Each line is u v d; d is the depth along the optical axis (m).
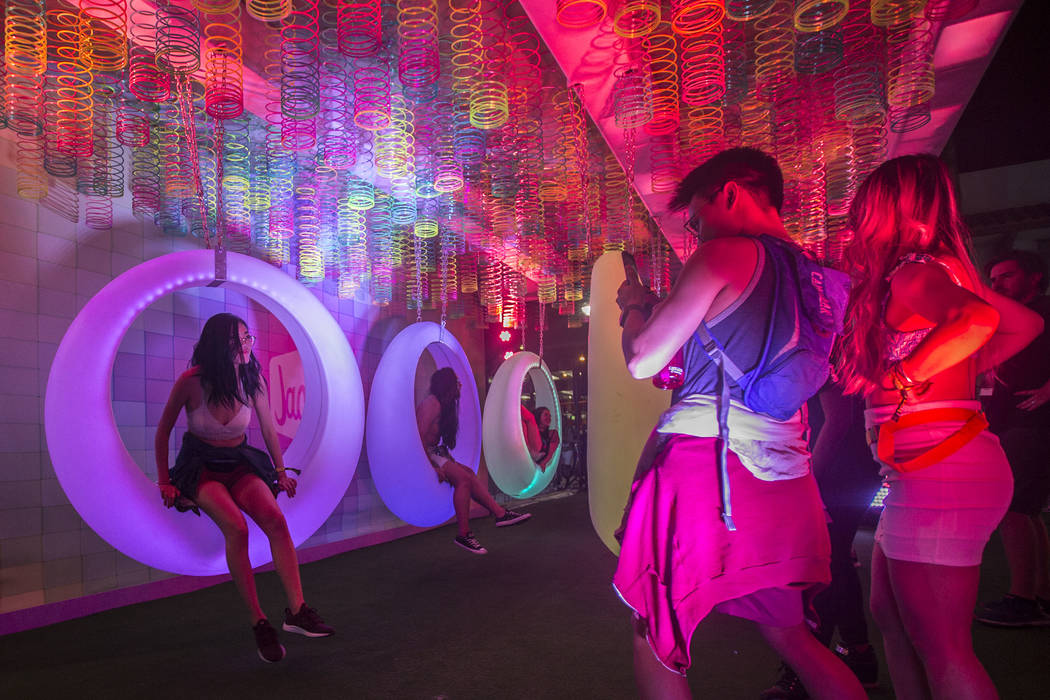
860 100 2.74
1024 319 1.36
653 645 1.07
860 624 2.05
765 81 3.12
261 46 3.36
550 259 6.53
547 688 2.11
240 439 2.79
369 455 5.32
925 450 1.20
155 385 4.14
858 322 1.34
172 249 4.27
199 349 2.74
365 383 6.40
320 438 4.17
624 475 1.71
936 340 1.11
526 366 6.97
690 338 1.17
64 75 2.79
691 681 2.12
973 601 1.17
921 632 1.19
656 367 1.14
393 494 5.19
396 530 6.29
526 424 7.32
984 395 2.86
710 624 2.82
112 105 3.32
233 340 2.75
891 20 2.14
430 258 6.39
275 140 3.87
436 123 3.56
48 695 2.13
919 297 1.18
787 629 1.17
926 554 1.17
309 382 4.60
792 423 1.14
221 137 3.30
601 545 5.32
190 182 3.80
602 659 2.40
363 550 5.45
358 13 2.49
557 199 4.80
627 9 2.40
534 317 13.00
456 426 5.58
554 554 4.91
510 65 3.22
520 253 6.34
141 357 4.05
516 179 4.25
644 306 1.25
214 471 2.67
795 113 3.34
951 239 1.28
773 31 2.88
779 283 1.11
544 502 9.66
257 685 2.20
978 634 2.55
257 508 2.62
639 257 6.82
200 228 4.29
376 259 5.60
